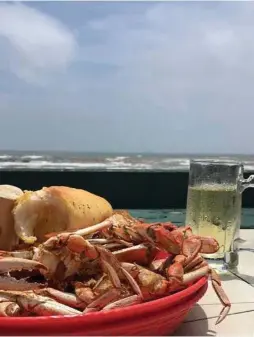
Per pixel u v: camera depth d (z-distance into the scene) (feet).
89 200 2.61
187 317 2.41
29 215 2.34
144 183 7.58
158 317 1.94
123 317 1.85
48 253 2.09
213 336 2.22
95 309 1.93
